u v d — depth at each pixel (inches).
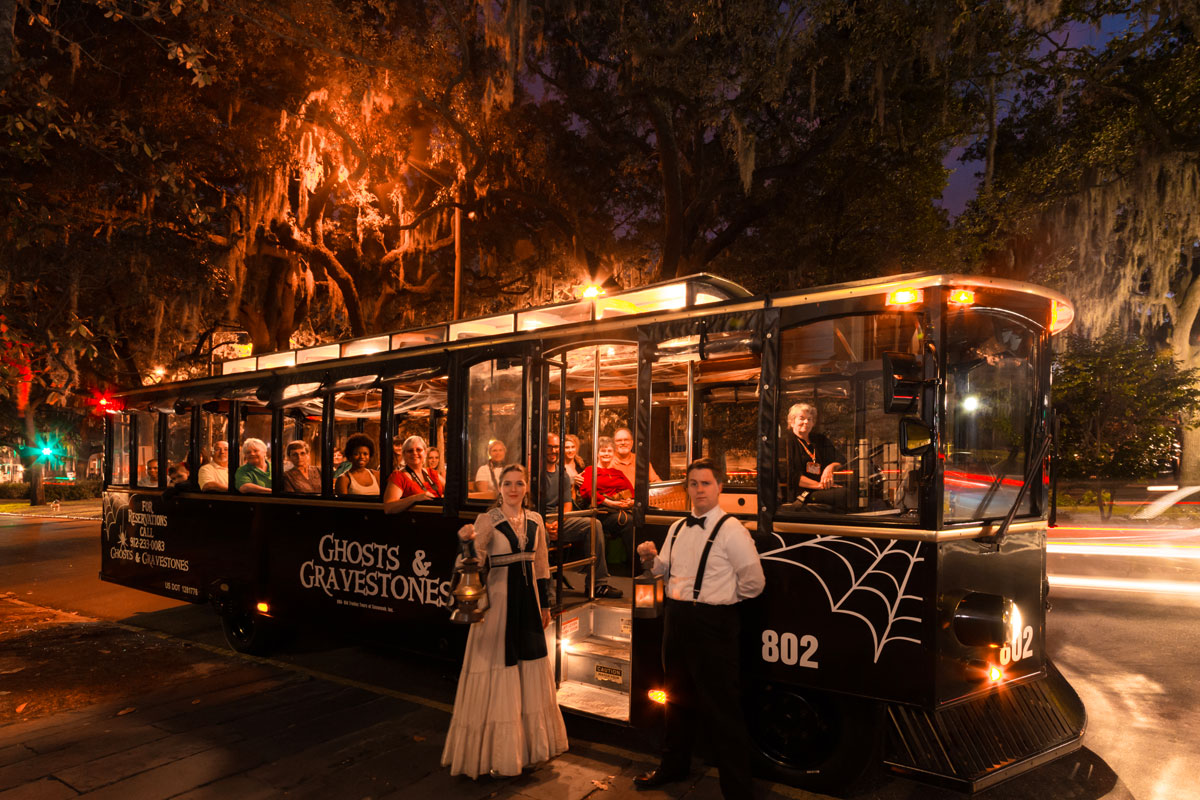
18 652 268.5
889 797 148.0
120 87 541.3
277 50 552.4
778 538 146.9
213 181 674.2
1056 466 170.1
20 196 241.1
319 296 936.3
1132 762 164.7
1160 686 216.2
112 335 249.1
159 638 292.2
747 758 133.2
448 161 701.9
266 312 831.1
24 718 193.8
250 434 286.0
